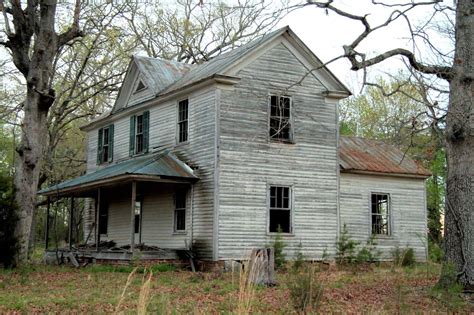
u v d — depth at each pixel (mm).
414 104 26016
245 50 22734
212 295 14086
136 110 27469
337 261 23922
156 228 25141
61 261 25688
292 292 11398
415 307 12250
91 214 31969
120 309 11570
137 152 27219
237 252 21734
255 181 22516
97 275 19188
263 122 23000
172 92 24344
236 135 22344
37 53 20875
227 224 21703
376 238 26250
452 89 13969
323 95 24500
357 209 26016
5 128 52031
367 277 19203
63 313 11422
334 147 24609
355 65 12648
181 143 23969
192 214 22766
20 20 21016
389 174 26750
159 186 25203
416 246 27344
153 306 11672
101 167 30703
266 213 22578
